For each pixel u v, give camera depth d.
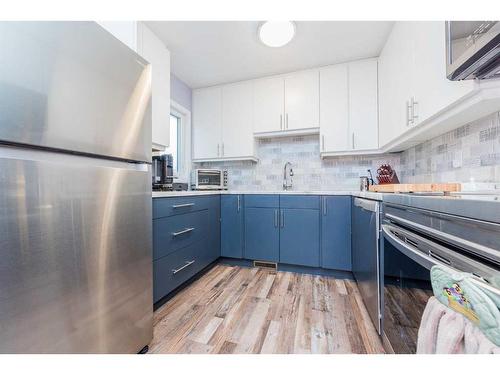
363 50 2.05
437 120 1.19
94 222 0.82
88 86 0.80
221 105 2.69
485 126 1.13
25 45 0.63
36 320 0.65
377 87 2.16
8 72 0.59
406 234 0.78
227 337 1.21
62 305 0.71
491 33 0.64
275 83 2.48
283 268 2.20
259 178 2.82
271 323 1.33
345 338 1.19
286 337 1.21
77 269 0.76
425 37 1.19
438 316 0.50
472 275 0.45
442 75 1.04
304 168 2.66
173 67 2.32
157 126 1.78
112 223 0.89
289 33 1.79
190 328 1.29
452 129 1.38
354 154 2.32
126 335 0.96
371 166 2.42
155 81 1.76
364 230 1.42
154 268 1.42
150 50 1.70
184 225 1.74
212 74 2.47
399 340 0.90
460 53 0.79
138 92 1.03
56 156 0.74
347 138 2.25
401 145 1.87
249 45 1.96
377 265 1.13
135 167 1.07
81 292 0.77
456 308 0.47
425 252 0.65
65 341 0.72
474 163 1.21
